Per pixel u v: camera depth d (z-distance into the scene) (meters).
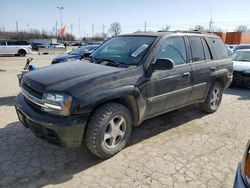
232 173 3.20
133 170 3.19
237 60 9.31
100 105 3.24
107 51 4.23
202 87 4.77
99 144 3.20
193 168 3.28
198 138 4.20
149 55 3.71
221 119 5.17
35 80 3.24
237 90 8.27
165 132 4.40
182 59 4.31
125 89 3.30
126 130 3.56
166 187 2.88
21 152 3.56
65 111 2.88
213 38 5.27
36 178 2.98
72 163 3.32
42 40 61.84
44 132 3.06
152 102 3.76
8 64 16.75
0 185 2.83
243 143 4.07
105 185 2.88
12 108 5.53
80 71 3.37
